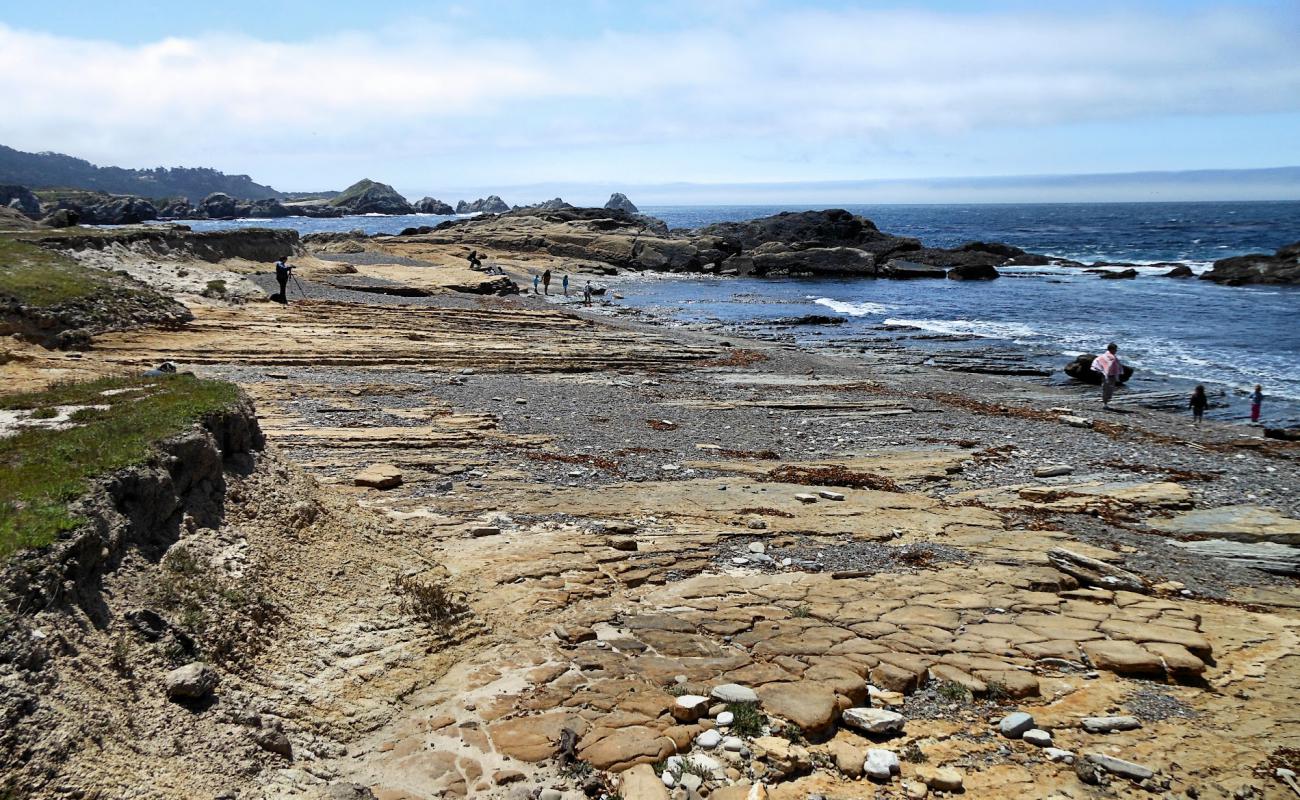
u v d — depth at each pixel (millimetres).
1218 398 28641
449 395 23203
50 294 24625
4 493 7273
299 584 9023
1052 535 13922
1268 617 10883
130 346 24734
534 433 19609
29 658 5727
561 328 38656
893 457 19016
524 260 75938
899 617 10273
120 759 5730
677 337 39500
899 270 75500
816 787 6957
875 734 7746
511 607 10000
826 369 32750
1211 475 18344
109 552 7207
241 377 23094
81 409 10500
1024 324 46500
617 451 18516
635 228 94750
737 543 13062
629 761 7047
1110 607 10836
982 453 19656
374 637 8664
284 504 10297
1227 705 8508
